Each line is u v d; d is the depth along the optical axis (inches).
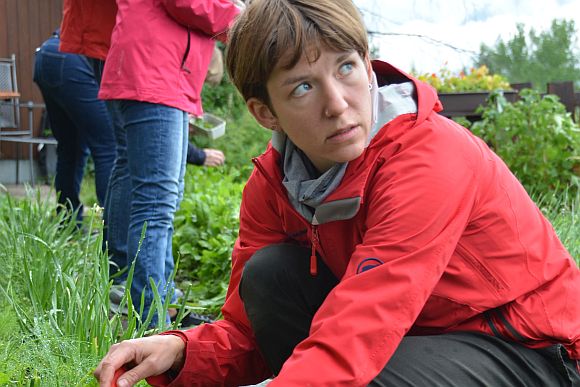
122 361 58.1
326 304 51.6
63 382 61.7
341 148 53.2
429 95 58.0
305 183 58.9
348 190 56.2
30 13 341.4
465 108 252.8
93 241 122.0
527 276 57.5
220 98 333.7
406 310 50.6
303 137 53.9
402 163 54.6
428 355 55.0
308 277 66.6
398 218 52.5
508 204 58.4
